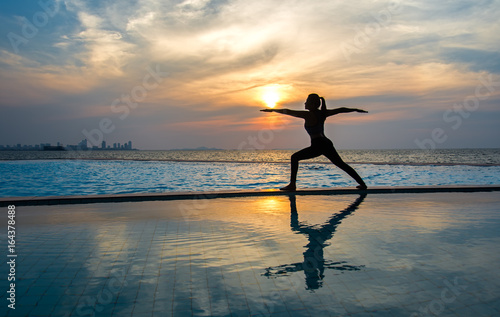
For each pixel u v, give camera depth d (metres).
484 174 15.64
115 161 29.20
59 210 5.48
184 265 2.92
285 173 17.70
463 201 6.26
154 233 3.98
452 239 3.66
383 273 2.70
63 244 3.54
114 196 6.36
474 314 2.05
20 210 5.49
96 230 4.13
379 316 2.04
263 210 5.43
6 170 20.64
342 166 7.34
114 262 3.00
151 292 2.39
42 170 20.52
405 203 6.06
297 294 2.34
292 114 7.29
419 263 2.92
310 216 4.93
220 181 14.21
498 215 4.96
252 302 2.23
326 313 2.08
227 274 2.71
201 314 2.09
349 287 2.45
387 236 3.79
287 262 2.98
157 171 19.45
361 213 5.15
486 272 2.70
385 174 16.09
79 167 22.81
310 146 7.25
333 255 3.15
